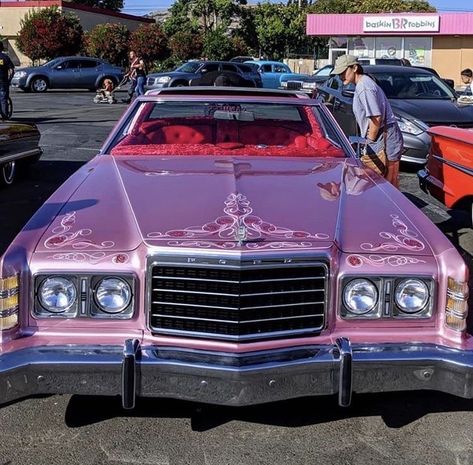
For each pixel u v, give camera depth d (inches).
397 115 374.3
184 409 133.6
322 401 137.5
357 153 218.5
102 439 123.5
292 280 112.6
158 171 158.4
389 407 136.3
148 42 1433.3
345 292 115.3
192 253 110.9
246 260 109.8
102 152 183.5
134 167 163.3
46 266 113.7
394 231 124.6
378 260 116.0
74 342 113.3
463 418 133.0
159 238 115.0
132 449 120.4
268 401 110.0
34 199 313.1
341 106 435.5
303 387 110.9
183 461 117.0
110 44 1413.6
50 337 114.2
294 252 112.0
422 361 111.9
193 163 167.3
